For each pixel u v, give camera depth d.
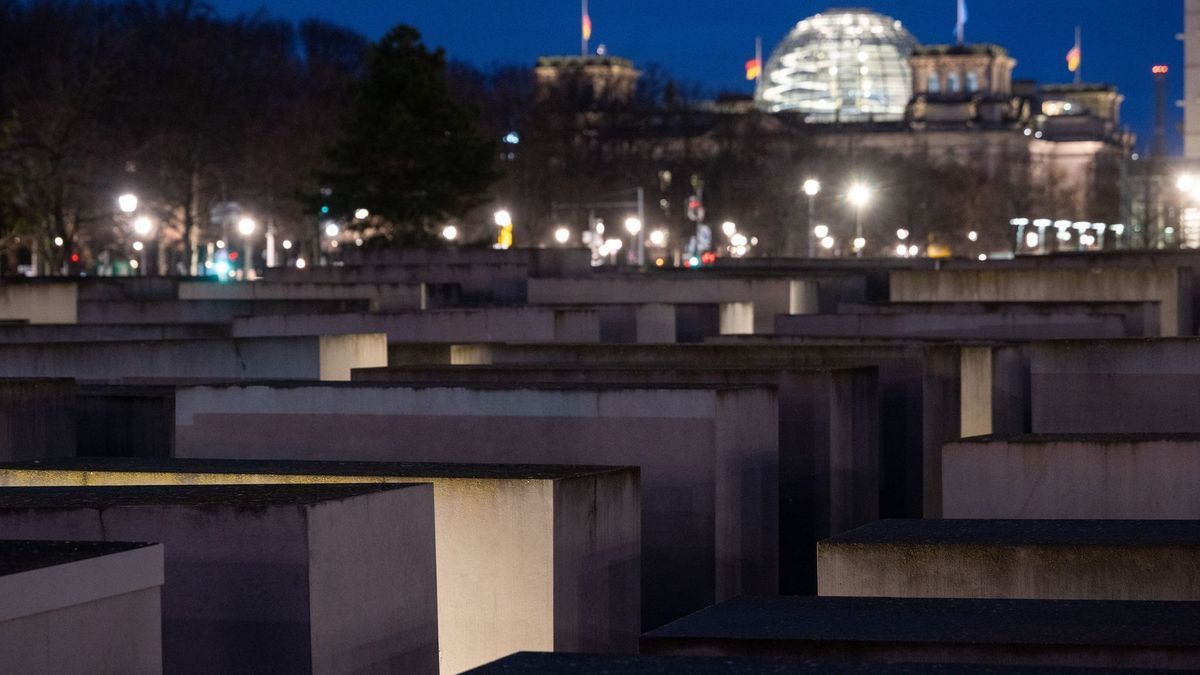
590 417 23.94
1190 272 48.06
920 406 33.25
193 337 39.41
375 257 70.94
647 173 169.75
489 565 19.03
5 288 52.72
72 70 106.06
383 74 88.19
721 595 23.98
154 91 127.25
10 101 122.50
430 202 87.75
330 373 33.47
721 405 23.83
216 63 155.38
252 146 127.75
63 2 149.38
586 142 162.62
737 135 178.62
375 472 19.55
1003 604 15.50
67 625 12.73
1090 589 16.81
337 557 15.94
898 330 41.66
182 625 15.88
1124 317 40.94
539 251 66.81
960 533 18.05
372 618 16.39
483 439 24.31
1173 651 13.05
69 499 16.34
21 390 25.64
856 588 17.33
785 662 11.22
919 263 85.56
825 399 28.09
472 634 19.06
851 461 29.11
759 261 92.62
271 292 57.16
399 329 41.97
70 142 92.88
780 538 28.38
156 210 117.12
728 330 48.66
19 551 13.15
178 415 25.69
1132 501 21.70
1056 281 47.56
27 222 87.12
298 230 135.38
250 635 15.69
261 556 15.68
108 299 54.69
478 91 175.00
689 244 169.75
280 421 25.06
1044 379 29.53
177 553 15.85
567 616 19.06
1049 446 21.88
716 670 11.05
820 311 55.91
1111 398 29.23
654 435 23.88
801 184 178.25
